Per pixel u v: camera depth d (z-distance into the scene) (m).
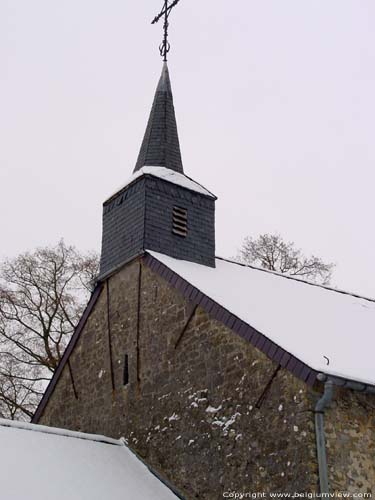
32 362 25.47
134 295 18.19
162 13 24.02
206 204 19.94
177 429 15.52
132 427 16.80
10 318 25.81
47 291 26.56
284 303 17.22
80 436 16.30
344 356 13.82
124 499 13.99
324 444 12.51
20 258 26.70
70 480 14.01
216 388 14.88
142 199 18.83
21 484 13.16
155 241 18.42
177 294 16.78
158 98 22.25
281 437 13.10
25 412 24.41
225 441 14.24
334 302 19.69
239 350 14.59
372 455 13.05
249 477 13.50
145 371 17.03
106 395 18.06
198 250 19.19
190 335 16.02
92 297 19.72
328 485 12.25
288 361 13.16
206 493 14.30
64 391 19.66
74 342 19.84
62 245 36.72
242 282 18.28
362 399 13.39
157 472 15.61
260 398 13.75
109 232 19.86
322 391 12.76
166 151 21.09
